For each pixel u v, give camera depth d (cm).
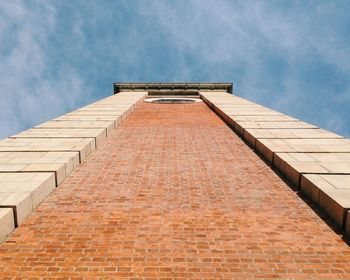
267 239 540
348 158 827
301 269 470
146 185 747
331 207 600
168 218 605
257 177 796
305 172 727
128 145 1080
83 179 784
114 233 557
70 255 500
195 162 903
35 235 550
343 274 461
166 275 459
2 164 781
